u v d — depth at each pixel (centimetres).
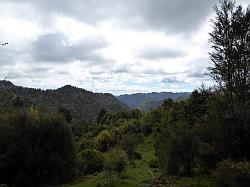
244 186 1906
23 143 2684
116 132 8794
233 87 2806
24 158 2681
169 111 7831
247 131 2650
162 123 7506
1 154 2616
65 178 2897
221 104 2827
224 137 2747
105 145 7344
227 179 1994
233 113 2692
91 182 3130
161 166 3375
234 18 2845
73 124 10781
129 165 4834
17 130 2773
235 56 2789
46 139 2830
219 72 2850
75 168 3027
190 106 4591
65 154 2898
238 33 2819
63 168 2852
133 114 12694
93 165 4206
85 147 7231
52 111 3108
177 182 2700
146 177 3450
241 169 1962
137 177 3538
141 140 7675
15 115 2934
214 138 2850
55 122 2916
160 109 9094
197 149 3030
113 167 3856
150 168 4381
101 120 13438
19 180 2744
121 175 3719
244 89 2777
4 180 2733
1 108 3316
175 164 3091
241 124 2666
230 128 2716
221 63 2853
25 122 2842
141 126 8750
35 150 2711
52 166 2794
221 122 2780
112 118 13075
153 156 5956
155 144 3972
